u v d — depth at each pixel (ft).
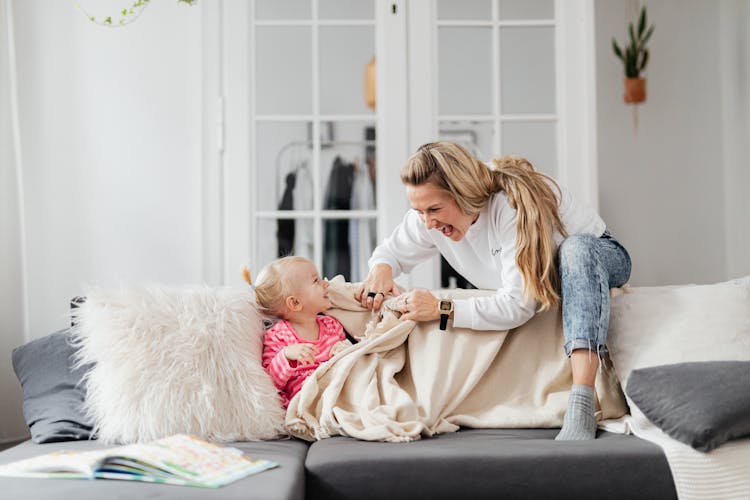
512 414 6.82
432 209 6.91
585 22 10.94
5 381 9.89
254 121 10.87
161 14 11.00
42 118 10.75
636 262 13.58
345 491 5.37
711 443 5.47
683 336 6.70
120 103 10.92
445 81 11.00
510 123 11.01
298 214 10.87
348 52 10.96
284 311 7.25
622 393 6.98
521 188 6.97
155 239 10.92
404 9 10.92
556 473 5.42
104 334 6.54
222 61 10.87
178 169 10.97
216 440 6.35
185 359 6.48
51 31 10.80
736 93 13.24
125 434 6.26
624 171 13.62
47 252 10.69
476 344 7.14
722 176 13.66
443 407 6.85
